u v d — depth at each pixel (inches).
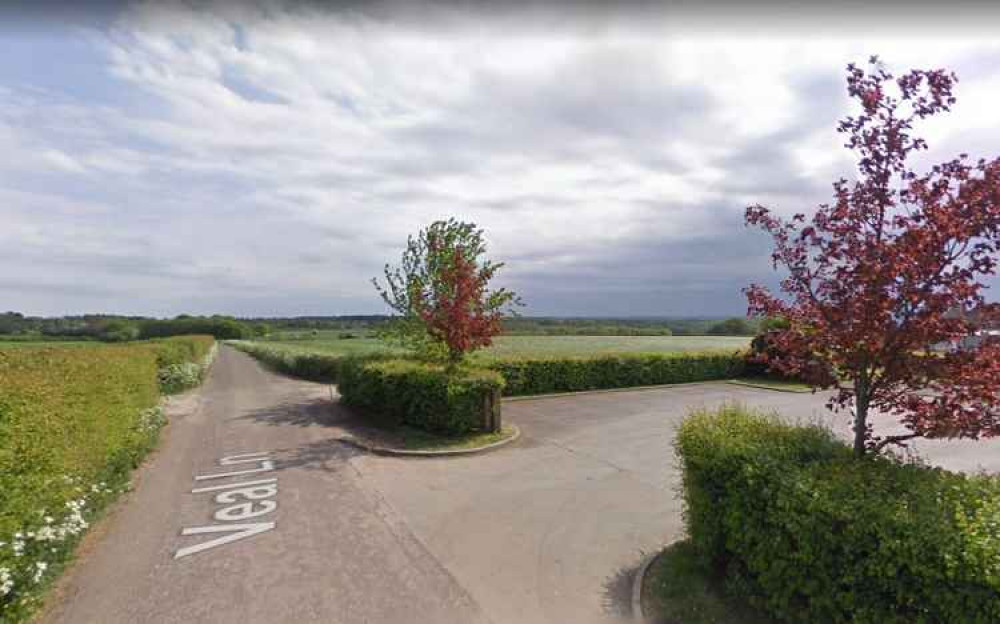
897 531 92.5
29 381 182.5
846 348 129.6
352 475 258.8
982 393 111.2
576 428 378.0
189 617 129.6
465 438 331.9
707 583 136.7
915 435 126.0
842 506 101.7
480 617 130.5
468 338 372.8
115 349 414.9
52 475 157.0
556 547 172.7
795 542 109.3
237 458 293.1
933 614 85.6
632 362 619.5
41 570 129.0
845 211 132.6
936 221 117.1
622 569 156.7
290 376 833.5
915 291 117.8
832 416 413.7
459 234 406.0
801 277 142.3
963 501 100.3
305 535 182.2
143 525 191.2
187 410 469.7
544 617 130.5
